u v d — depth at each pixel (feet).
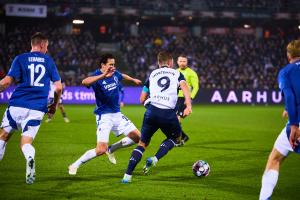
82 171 48.75
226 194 39.91
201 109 160.45
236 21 249.14
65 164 52.80
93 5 222.69
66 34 220.43
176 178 46.19
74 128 91.91
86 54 211.61
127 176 43.45
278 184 44.45
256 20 242.37
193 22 253.65
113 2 228.22
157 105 44.39
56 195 38.34
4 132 41.19
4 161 53.72
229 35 243.60
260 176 48.01
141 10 223.92
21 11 196.75
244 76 213.87
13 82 41.86
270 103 197.88
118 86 46.57
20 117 40.60
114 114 46.26
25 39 209.77
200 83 204.95
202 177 46.93
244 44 236.02
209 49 229.86
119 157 58.44
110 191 40.06
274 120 118.73
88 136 79.66
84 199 37.24
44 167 50.83
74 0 217.97
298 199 38.88
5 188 40.57
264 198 33.47
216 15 231.50
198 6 238.68
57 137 77.71
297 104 32.91
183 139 69.67
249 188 42.37
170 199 37.81
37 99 40.93
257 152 64.90
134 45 225.56
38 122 41.04
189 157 59.72
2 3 198.08
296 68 33.24
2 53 200.03
